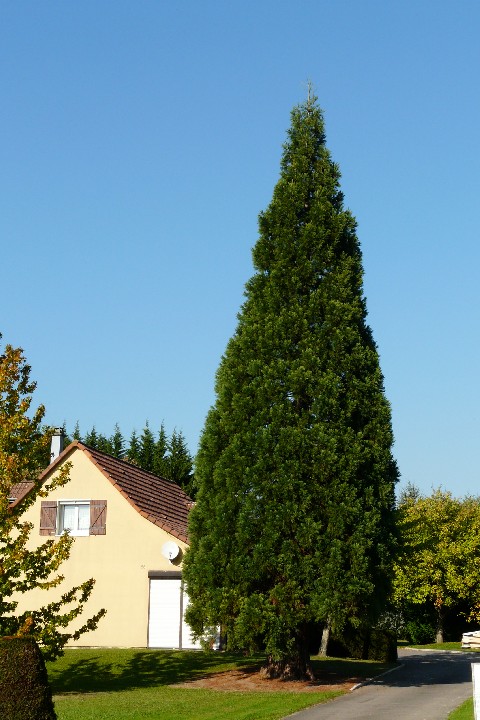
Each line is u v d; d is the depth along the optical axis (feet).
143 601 101.91
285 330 78.02
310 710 57.93
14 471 65.62
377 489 74.54
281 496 72.54
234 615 71.77
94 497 105.81
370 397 77.00
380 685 73.20
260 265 81.82
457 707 59.16
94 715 55.36
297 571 70.54
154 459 186.29
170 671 78.95
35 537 106.01
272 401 75.92
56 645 67.82
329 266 80.38
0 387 68.03
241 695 65.05
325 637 104.63
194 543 76.69
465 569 145.69
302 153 84.38
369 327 81.15
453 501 153.07
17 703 50.03
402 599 149.59
